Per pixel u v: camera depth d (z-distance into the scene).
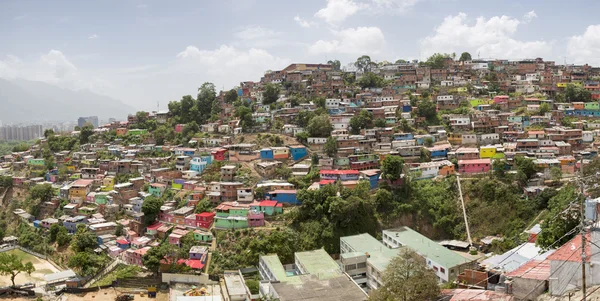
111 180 155.50
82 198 149.88
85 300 93.25
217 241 112.31
